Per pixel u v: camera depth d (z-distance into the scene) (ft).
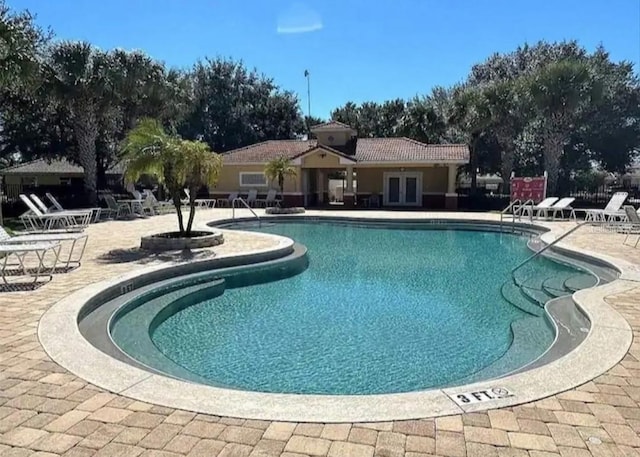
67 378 13.04
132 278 26.21
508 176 92.48
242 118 139.13
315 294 28.50
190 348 19.58
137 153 37.93
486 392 12.19
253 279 32.60
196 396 12.00
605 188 110.32
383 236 57.06
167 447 9.64
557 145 80.74
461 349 19.43
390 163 86.02
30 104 77.61
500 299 27.30
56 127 88.17
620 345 15.56
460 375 16.93
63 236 30.94
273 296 28.07
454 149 88.02
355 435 10.14
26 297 21.94
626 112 98.63
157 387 12.53
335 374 16.99
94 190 76.89
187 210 82.64
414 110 115.75
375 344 20.03
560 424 10.57
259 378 16.66
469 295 28.27
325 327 22.31
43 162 115.96
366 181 96.32
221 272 32.55
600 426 10.48
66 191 85.35
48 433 10.16
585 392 12.18
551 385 12.59
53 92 68.08
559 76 75.36
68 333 16.81
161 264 30.40
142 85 76.43
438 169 91.30
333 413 11.09
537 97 77.20
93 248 37.76
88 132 74.59
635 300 21.42
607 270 31.86
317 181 103.24
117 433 10.18
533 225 57.62
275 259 36.78
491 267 37.32
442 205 91.09
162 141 38.04
